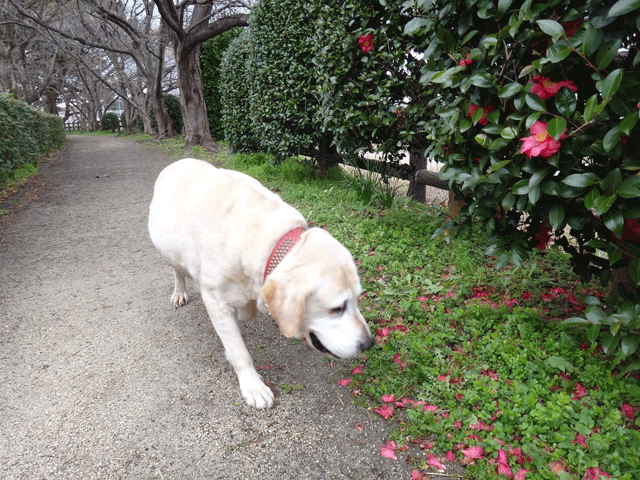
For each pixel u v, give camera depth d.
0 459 2.08
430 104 3.21
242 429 2.22
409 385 2.39
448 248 3.96
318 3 5.30
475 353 2.53
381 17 4.48
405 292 3.28
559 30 1.65
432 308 3.09
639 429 2.00
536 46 2.09
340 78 4.95
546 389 2.21
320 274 1.96
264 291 1.94
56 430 2.25
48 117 15.53
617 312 1.97
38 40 25.33
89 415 2.36
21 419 2.34
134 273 4.29
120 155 15.54
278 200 2.42
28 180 9.62
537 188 1.96
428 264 3.70
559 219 2.01
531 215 2.32
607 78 1.55
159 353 2.91
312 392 2.46
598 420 2.01
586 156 2.03
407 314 3.03
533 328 2.66
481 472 1.82
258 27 7.53
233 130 9.45
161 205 2.59
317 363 2.71
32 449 2.13
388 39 4.33
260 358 2.81
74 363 2.82
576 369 2.24
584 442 1.92
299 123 6.70
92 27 22.98
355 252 4.05
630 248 1.88
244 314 2.54
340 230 4.61
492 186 2.26
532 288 3.24
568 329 2.61
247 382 2.42
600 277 2.34
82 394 2.52
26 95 27.14
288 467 1.98
